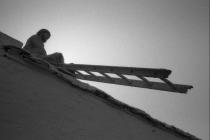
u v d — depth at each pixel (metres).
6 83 1.81
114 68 3.43
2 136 1.06
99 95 2.88
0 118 1.22
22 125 1.24
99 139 1.52
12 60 2.78
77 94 2.50
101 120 1.95
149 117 2.96
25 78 2.20
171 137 2.78
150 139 2.14
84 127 1.61
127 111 2.86
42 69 3.01
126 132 1.97
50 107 1.70
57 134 1.32
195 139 3.52
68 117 1.66
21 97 1.64
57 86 2.46
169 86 2.92
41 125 1.34
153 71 2.83
